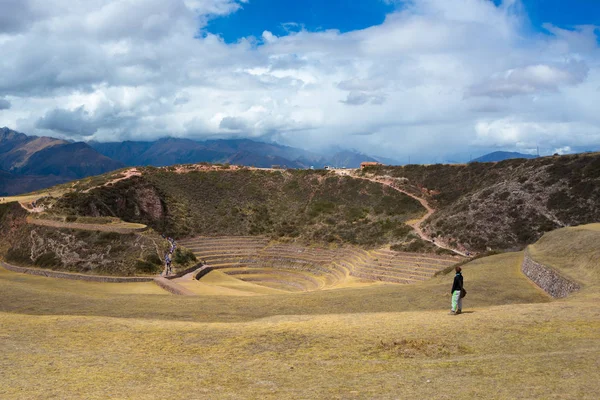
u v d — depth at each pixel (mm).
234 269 86188
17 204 86500
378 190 118375
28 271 67188
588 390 13008
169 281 59781
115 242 70312
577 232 47312
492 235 79438
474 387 13984
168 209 108500
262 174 132625
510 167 106188
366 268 75688
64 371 17250
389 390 14273
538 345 18000
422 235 88375
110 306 37594
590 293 28188
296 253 94875
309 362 17812
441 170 123125
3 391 15016
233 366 17656
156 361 18484
